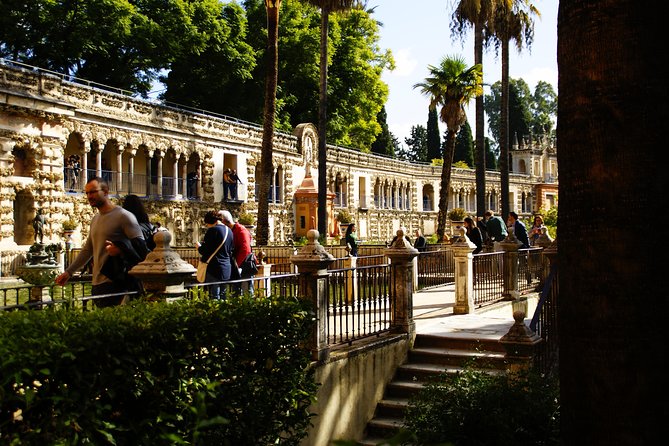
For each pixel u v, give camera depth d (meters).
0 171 27.16
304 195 47.19
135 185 36.53
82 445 4.77
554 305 10.29
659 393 4.46
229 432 6.46
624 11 4.55
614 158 4.52
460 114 36.16
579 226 4.64
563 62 4.85
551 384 7.50
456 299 13.98
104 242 7.80
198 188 40.00
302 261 8.95
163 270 7.00
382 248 25.23
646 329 4.45
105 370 5.10
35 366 4.52
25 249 27.95
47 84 29.27
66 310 5.73
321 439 8.91
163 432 5.49
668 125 4.59
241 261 11.80
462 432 6.75
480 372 7.84
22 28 37.28
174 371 5.76
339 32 55.84
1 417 4.47
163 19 42.25
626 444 4.43
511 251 15.88
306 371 8.21
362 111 59.69
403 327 11.10
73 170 31.72
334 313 9.57
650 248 4.47
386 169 62.59
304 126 49.44
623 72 4.54
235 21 48.03
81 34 38.31
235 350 6.67
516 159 87.19
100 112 32.50
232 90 50.25
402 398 10.30
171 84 48.69
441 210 36.69
